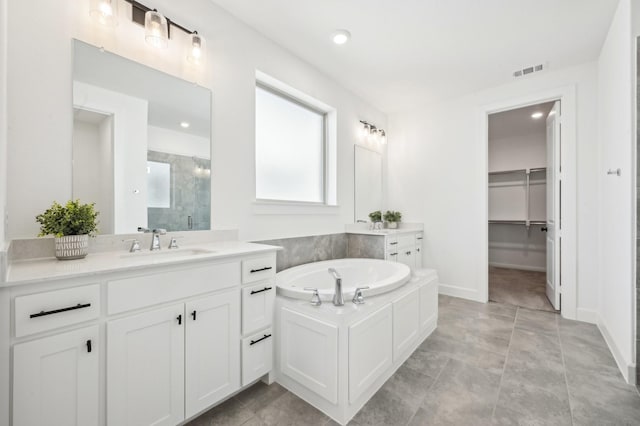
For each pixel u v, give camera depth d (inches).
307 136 120.9
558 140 116.1
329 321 58.6
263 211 92.4
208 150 77.3
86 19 57.3
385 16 82.5
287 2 77.4
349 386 57.1
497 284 163.3
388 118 163.5
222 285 58.4
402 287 81.4
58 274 38.6
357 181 138.6
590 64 106.4
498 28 87.5
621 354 75.1
